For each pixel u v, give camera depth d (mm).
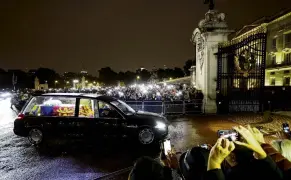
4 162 6691
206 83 14875
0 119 15258
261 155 1704
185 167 1820
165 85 49156
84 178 5531
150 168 1687
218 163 1584
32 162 6672
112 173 5727
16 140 9219
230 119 12547
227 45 13727
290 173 1765
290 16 29875
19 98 22969
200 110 15602
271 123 10609
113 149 7922
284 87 18250
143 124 8180
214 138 8906
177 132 10016
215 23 14477
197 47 17516
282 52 31797
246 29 36312
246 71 13812
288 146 2266
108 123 8258
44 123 8453
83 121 8344
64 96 8688
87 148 8047
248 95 14312
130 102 16969
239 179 1740
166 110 15336
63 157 7090
